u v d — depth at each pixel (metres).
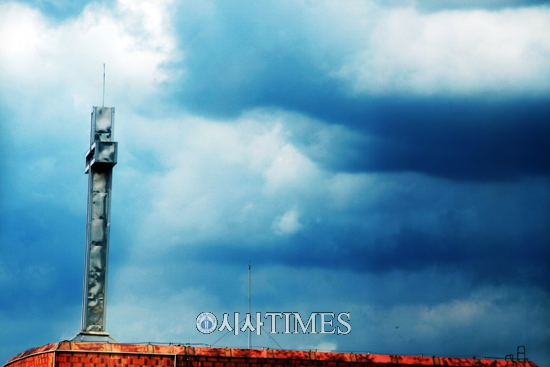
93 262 70.50
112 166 71.81
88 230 70.94
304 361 69.25
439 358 71.62
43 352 67.00
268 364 68.62
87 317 69.31
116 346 66.75
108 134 72.31
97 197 71.50
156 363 66.94
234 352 68.44
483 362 72.38
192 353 67.69
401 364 70.69
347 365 69.75
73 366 65.69
